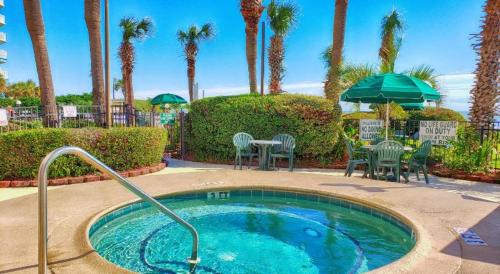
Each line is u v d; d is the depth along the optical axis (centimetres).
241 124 1047
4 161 696
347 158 1050
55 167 719
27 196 528
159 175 727
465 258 302
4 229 374
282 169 962
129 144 839
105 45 913
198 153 1148
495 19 910
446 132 896
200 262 368
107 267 280
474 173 826
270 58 1594
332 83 1216
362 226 489
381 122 1006
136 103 3622
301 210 561
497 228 387
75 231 367
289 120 1014
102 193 554
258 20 1530
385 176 771
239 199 622
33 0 1121
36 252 310
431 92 738
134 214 521
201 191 606
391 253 396
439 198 534
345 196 554
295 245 420
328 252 399
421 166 769
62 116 1172
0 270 273
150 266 357
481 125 921
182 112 1191
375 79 765
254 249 406
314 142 1010
